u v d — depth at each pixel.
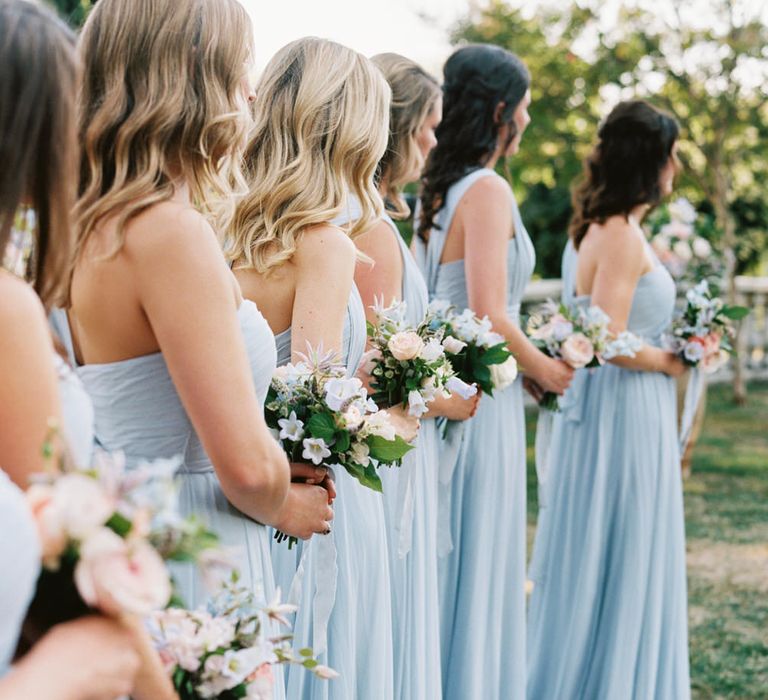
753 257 14.27
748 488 7.62
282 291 2.43
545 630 4.03
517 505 3.59
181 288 1.67
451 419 3.09
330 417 2.16
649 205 3.94
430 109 3.19
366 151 2.55
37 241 1.36
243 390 1.71
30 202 1.34
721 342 4.07
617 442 3.94
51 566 1.10
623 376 3.95
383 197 3.20
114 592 1.08
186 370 1.68
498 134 3.57
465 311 3.04
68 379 1.40
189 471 1.86
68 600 1.15
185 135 1.77
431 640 3.01
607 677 3.88
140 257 1.68
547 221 14.16
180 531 1.16
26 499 1.12
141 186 1.71
